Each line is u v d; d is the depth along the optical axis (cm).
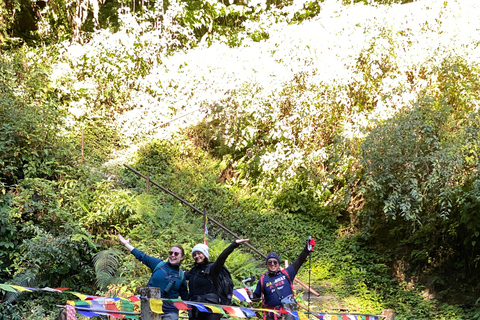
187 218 995
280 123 1145
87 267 773
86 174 898
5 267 741
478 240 876
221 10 1412
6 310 674
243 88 1203
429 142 891
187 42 1365
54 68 1187
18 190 805
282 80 1182
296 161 1112
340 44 1175
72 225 779
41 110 969
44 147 898
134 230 824
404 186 921
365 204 1040
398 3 1268
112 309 443
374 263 981
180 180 1110
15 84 987
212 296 458
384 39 1140
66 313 413
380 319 543
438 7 1135
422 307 870
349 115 1144
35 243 723
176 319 460
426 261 944
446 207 844
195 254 470
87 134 1103
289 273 519
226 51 1282
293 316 466
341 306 845
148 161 1141
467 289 880
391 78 1122
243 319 692
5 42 1198
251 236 1043
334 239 1060
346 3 1293
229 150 1224
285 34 1232
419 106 947
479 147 849
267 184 1145
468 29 1066
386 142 932
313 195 1120
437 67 1032
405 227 987
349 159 1055
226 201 1106
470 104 946
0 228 743
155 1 1380
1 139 840
